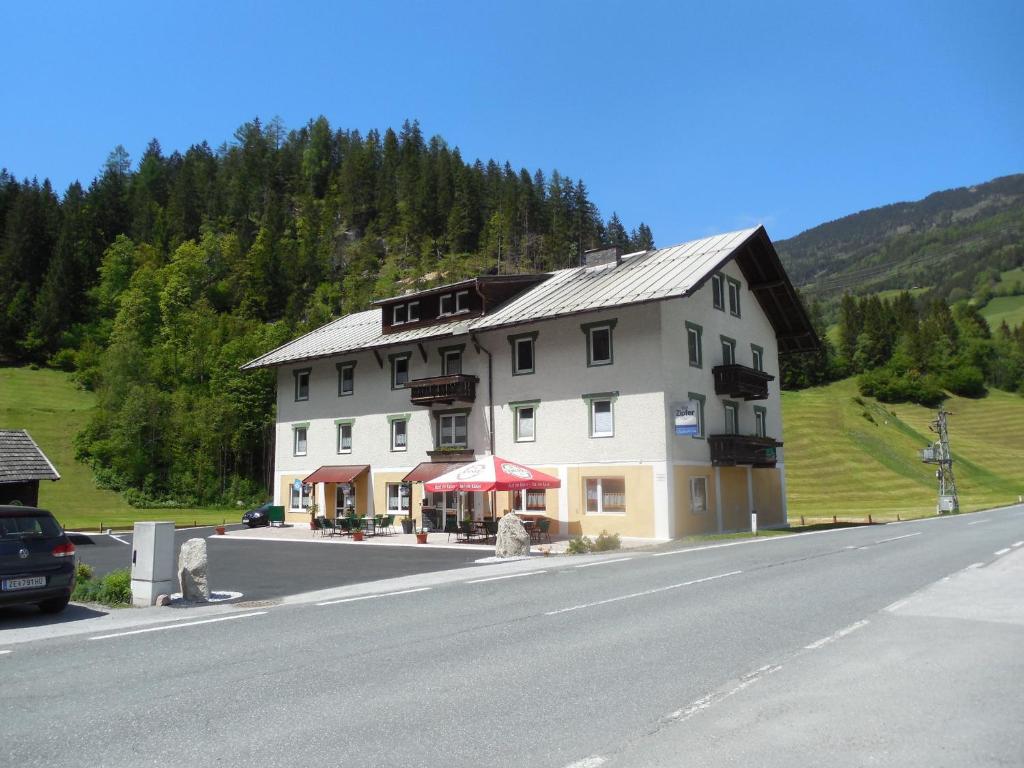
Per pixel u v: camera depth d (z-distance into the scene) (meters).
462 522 29.50
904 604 11.02
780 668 7.43
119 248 113.88
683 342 30.55
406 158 179.75
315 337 45.44
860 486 76.19
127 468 69.06
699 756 5.11
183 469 70.25
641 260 34.44
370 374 39.09
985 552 18.75
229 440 73.62
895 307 175.25
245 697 6.84
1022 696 6.38
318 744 5.52
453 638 9.31
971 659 7.69
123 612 12.66
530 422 32.50
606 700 6.46
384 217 167.88
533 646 8.70
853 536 26.34
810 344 39.72
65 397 88.69
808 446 89.75
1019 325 186.75
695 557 19.39
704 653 8.14
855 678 7.02
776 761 5.00
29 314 103.44
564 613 10.96
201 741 5.66
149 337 97.69
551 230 163.88
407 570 18.72
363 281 140.75
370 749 5.38
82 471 70.19
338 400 40.50
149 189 146.75
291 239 146.75
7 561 11.72
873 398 146.50
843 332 167.62
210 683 7.39
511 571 17.50
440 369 36.06
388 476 37.56
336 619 11.12
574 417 30.97
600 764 5.00
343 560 21.91
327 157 192.75
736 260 35.81
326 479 38.34
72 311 106.81
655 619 10.23
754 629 9.38
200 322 93.38
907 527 31.84
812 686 6.78
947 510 52.72
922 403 142.25
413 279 143.50
